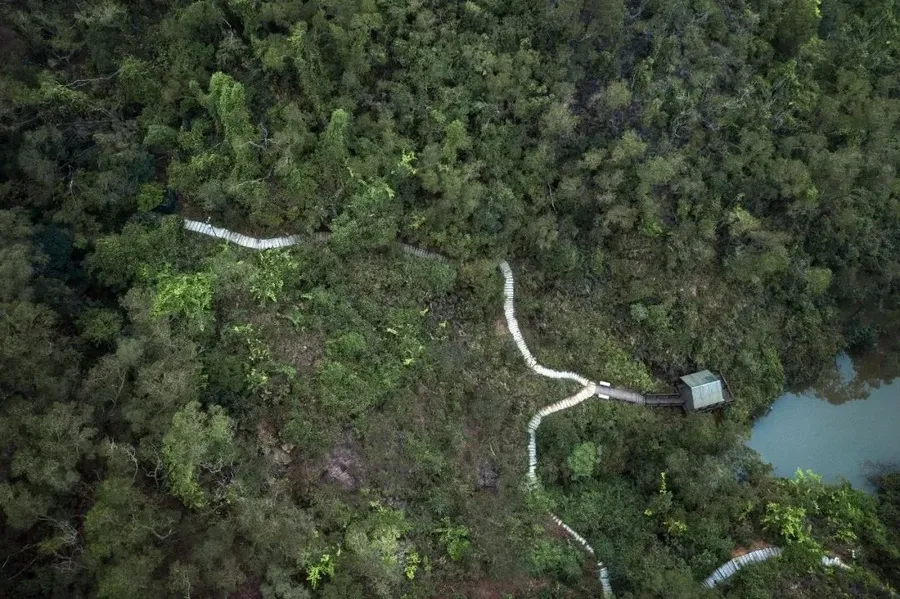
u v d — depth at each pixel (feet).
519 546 88.84
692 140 112.06
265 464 77.61
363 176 93.97
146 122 89.30
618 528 96.99
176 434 64.90
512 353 104.68
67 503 64.54
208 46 91.40
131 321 78.02
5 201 80.53
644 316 111.24
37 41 87.81
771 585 87.04
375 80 99.35
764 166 114.21
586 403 105.40
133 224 84.53
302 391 83.10
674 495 99.35
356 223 92.02
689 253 111.34
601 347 110.01
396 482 85.92
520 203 103.04
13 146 83.10
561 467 99.81
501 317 106.63
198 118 90.79
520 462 98.07
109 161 84.53
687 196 111.04
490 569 84.79
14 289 68.23
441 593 81.41
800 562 88.74
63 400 66.64
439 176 96.17
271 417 81.20
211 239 90.07
